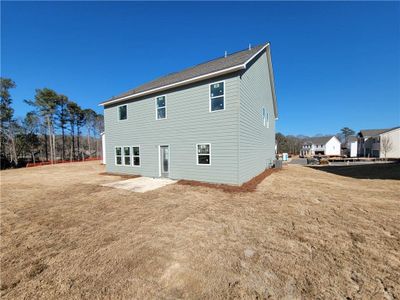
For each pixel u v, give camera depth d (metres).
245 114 10.12
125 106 14.23
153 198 7.55
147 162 12.95
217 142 9.83
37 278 3.02
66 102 37.78
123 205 6.72
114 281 2.90
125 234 4.49
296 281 2.83
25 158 37.72
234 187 9.02
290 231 4.51
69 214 5.91
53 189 9.53
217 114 9.80
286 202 6.80
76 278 3.00
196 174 10.61
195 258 3.46
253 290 2.67
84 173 16.03
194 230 4.64
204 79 10.16
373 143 40.91
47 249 3.88
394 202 6.72
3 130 30.81
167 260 3.42
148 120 12.77
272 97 17.75
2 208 6.57
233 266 3.21
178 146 11.30
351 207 6.20
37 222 5.30
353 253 3.55
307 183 10.19
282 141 59.44
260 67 13.06
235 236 4.30
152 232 4.57
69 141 48.59
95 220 5.39
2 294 2.70
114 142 15.13
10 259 3.55
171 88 11.48
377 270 3.07
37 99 33.31
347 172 15.12
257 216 5.50
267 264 3.26
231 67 9.01
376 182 10.58
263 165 14.77
